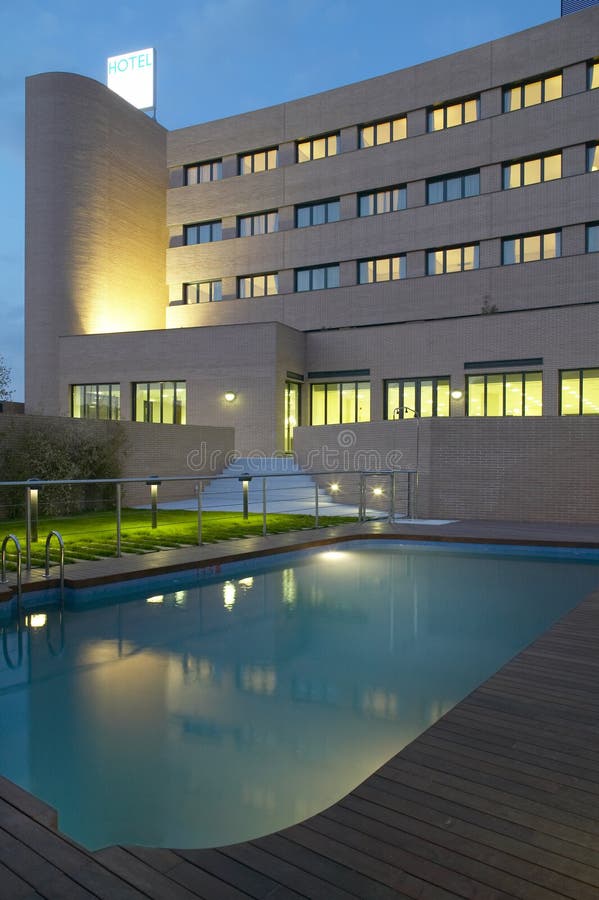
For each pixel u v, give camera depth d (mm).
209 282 31562
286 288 29547
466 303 25859
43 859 2398
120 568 8125
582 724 3768
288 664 5648
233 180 30875
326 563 10352
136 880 2291
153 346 26031
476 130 25875
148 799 3402
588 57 23859
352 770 3721
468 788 3006
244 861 2434
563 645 5379
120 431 16812
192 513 15664
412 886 2281
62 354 27547
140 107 34156
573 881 2309
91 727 4285
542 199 24594
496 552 11211
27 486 7754
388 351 25000
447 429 14719
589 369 21594
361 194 28484
